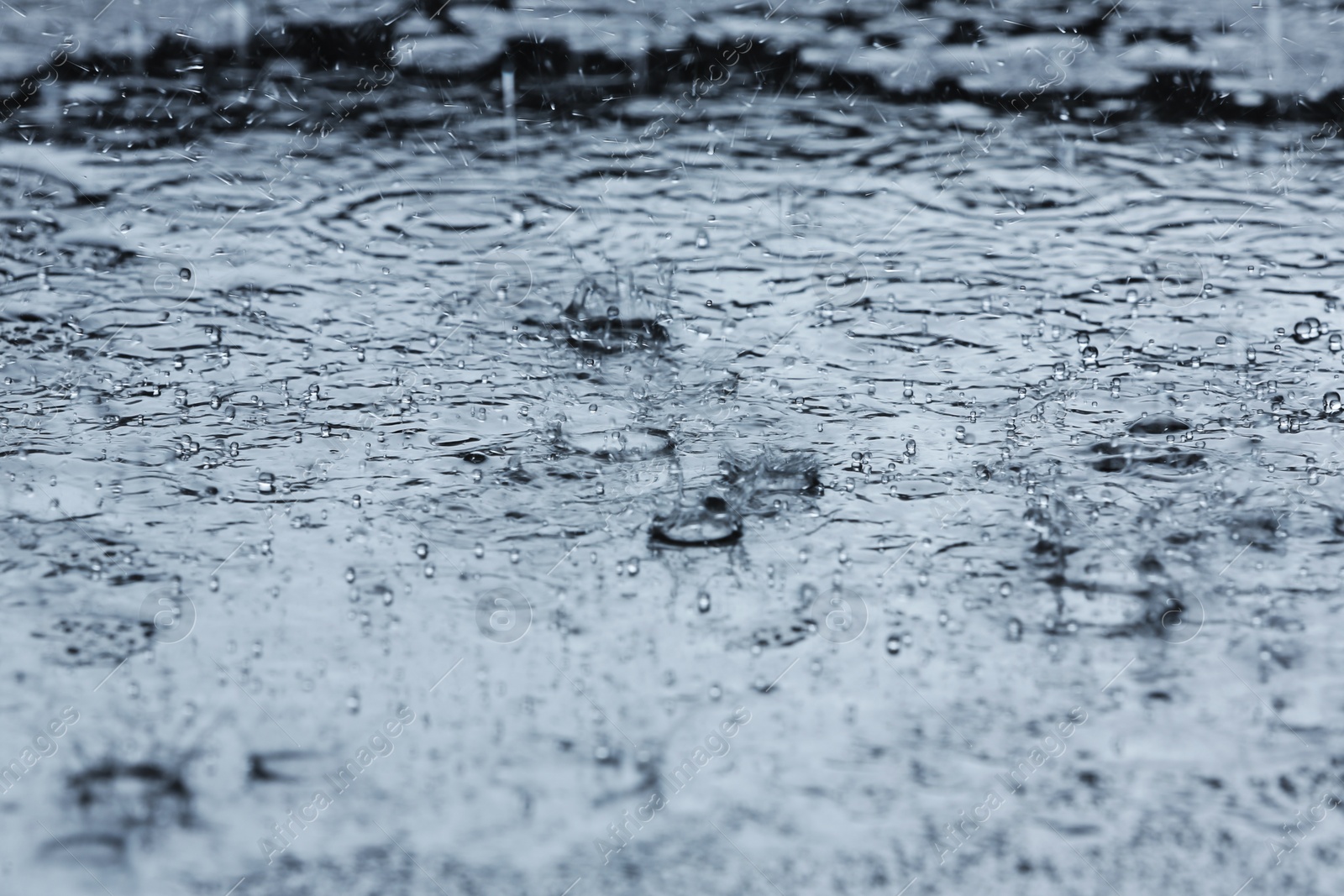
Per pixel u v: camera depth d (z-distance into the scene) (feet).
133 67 4.35
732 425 3.55
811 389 3.61
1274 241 3.90
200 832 3.11
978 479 3.46
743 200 4.02
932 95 4.30
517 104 4.26
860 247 3.90
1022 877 3.09
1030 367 3.65
